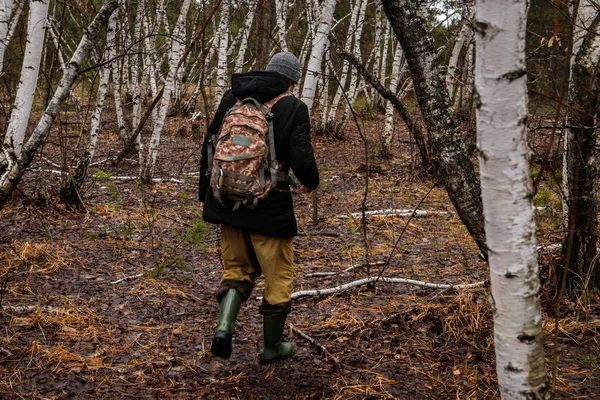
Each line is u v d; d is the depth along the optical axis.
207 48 14.97
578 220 3.95
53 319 3.85
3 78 5.82
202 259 5.59
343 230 6.80
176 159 11.90
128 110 18.22
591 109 3.72
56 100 3.63
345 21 18.44
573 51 4.20
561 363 3.40
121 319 4.04
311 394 3.11
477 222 3.53
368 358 3.53
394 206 7.94
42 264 5.05
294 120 3.11
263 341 3.73
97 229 6.40
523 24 1.89
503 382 2.13
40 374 3.19
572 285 4.04
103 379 3.19
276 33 16.89
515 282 2.03
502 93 1.92
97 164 10.64
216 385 3.19
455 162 3.50
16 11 8.48
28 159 3.65
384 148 11.98
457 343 3.70
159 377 3.26
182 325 3.98
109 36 8.42
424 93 3.49
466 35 13.57
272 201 3.13
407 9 3.36
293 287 4.82
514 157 1.96
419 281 4.71
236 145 3.03
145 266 5.27
